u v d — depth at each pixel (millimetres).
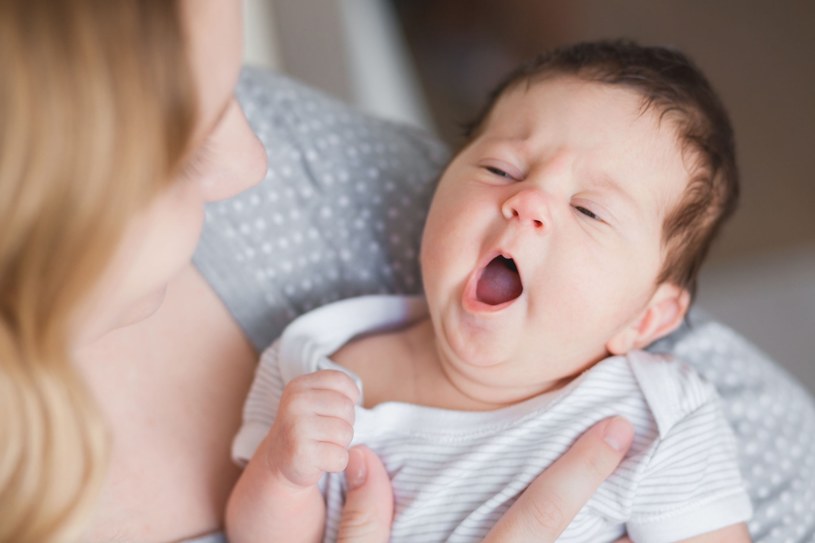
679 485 862
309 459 773
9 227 452
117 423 884
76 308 484
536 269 862
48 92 436
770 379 1062
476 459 882
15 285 475
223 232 1009
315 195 1072
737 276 2158
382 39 2125
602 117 911
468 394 951
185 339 963
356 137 1128
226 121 608
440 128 2748
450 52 3053
